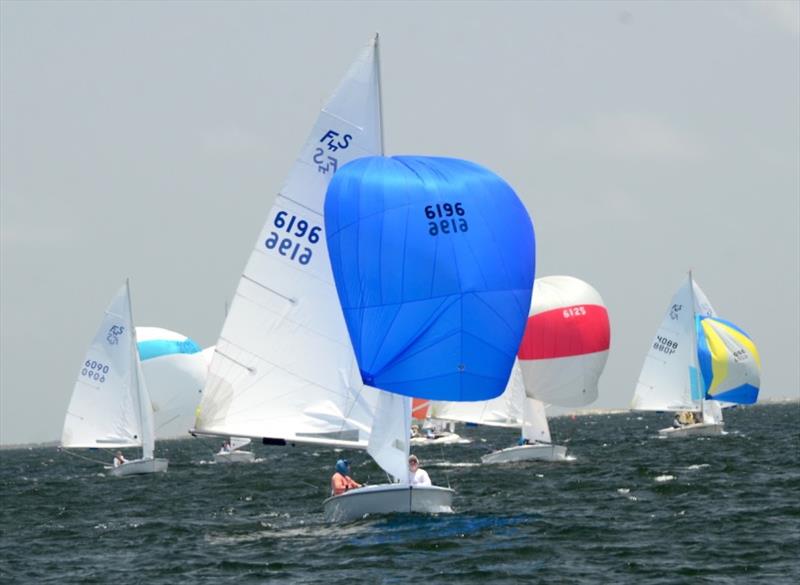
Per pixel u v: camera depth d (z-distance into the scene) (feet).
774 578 285.23
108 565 342.85
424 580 288.51
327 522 383.24
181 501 571.28
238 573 309.83
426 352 346.33
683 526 371.97
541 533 356.79
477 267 348.18
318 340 378.12
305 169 381.81
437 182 350.43
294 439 375.86
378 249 347.36
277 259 382.22
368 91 380.78
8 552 386.93
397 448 360.07
